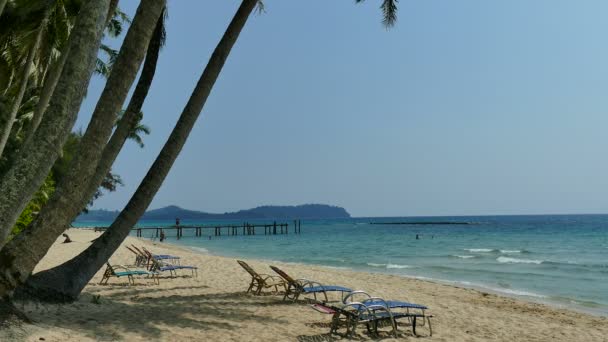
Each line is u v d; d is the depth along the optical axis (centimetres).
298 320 762
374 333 704
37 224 545
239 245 4253
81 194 568
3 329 487
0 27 1345
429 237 5700
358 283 1415
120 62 575
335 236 6178
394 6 1281
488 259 2784
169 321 688
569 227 8869
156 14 587
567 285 1683
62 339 513
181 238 5906
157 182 802
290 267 1878
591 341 788
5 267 522
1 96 1816
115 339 557
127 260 1764
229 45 829
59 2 1352
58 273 713
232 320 732
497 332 816
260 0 1105
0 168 1919
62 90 506
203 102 824
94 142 568
